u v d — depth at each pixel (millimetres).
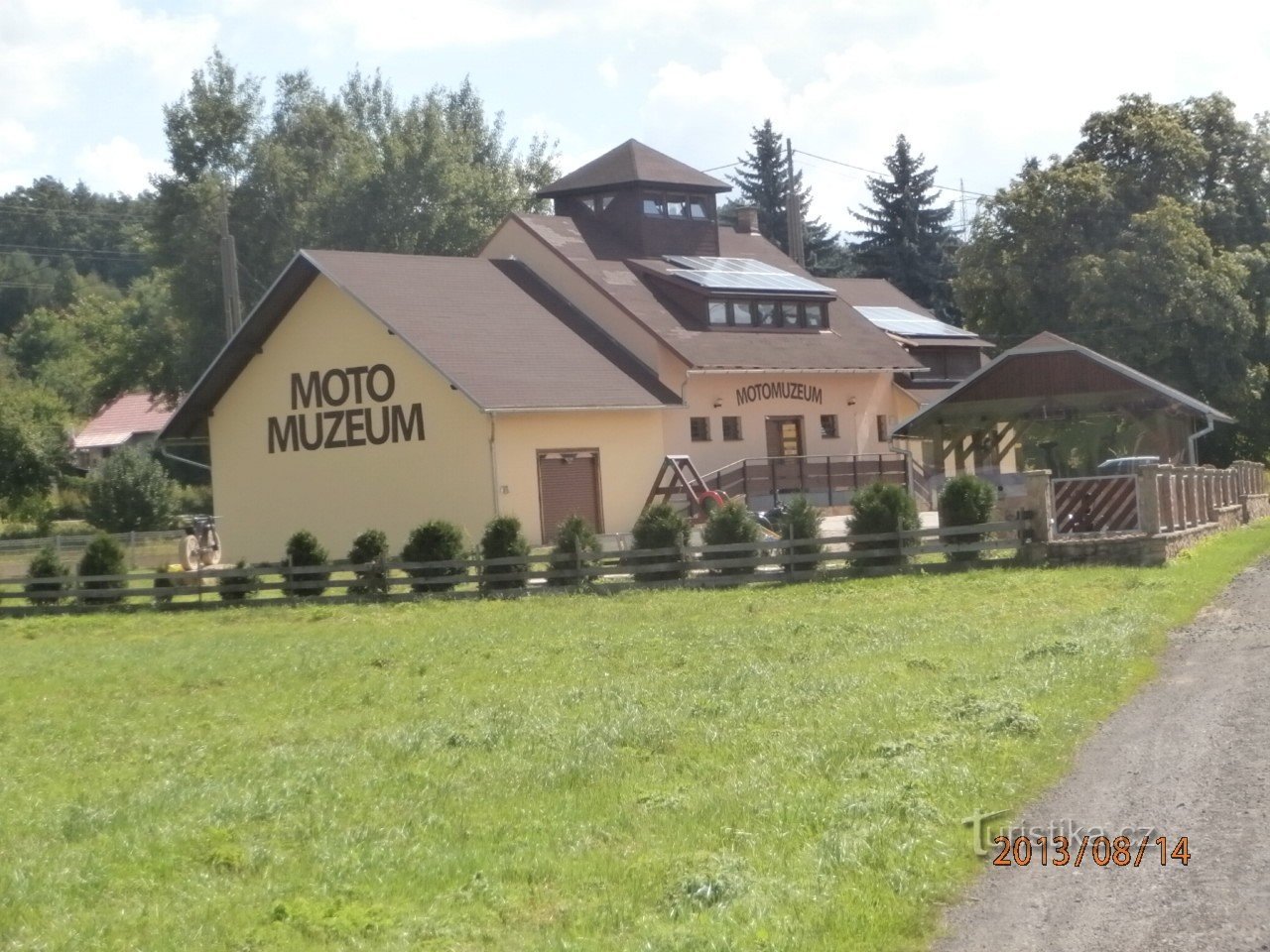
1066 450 40844
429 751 12875
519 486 36625
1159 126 57000
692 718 13383
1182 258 52406
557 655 19203
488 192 72125
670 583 27734
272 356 40844
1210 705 11977
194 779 12328
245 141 69750
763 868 8398
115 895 8953
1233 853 7988
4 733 15820
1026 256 56688
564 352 40031
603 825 9773
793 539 27516
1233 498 35469
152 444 60000
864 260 88812
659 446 40281
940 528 27000
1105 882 7742
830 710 13156
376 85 77562
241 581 30656
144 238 73750
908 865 8109
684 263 47312
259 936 7922
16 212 127812
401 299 39031
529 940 7590
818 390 45969
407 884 8766
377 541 30172
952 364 54875
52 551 32625
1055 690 12828
